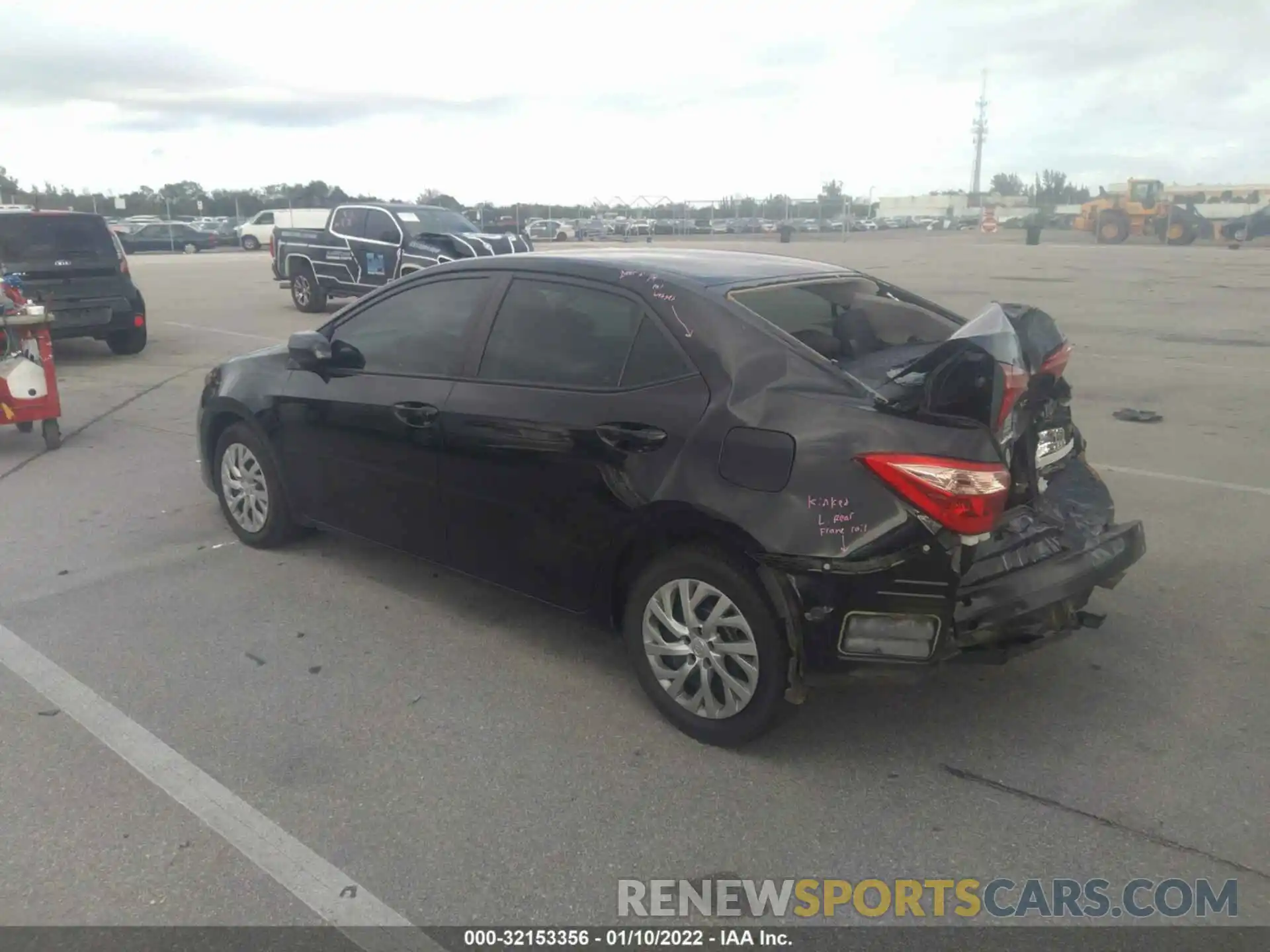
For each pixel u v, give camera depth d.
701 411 3.67
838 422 3.41
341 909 2.93
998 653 3.56
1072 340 13.66
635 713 4.01
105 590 5.21
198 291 22.72
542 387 4.16
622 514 3.82
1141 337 13.91
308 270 18.00
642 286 4.01
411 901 2.97
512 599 5.11
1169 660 4.41
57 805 3.39
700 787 3.52
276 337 14.94
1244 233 41.41
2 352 7.80
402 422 4.62
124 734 3.84
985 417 3.31
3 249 11.86
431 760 3.68
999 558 3.71
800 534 3.37
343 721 3.95
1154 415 8.89
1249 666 4.36
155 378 11.55
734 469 3.54
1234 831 3.27
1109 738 3.81
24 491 6.97
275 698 4.12
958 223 67.12
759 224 53.91
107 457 7.88
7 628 4.77
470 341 4.50
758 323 3.77
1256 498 6.62
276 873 3.08
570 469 3.98
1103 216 42.97
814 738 3.82
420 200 52.78
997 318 3.46
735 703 3.65
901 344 4.25
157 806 3.40
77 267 12.38
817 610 3.38
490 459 4.26
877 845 3.21
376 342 4.93
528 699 4.12
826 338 3.93
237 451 5.71
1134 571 5.40
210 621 4.84
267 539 5.68
